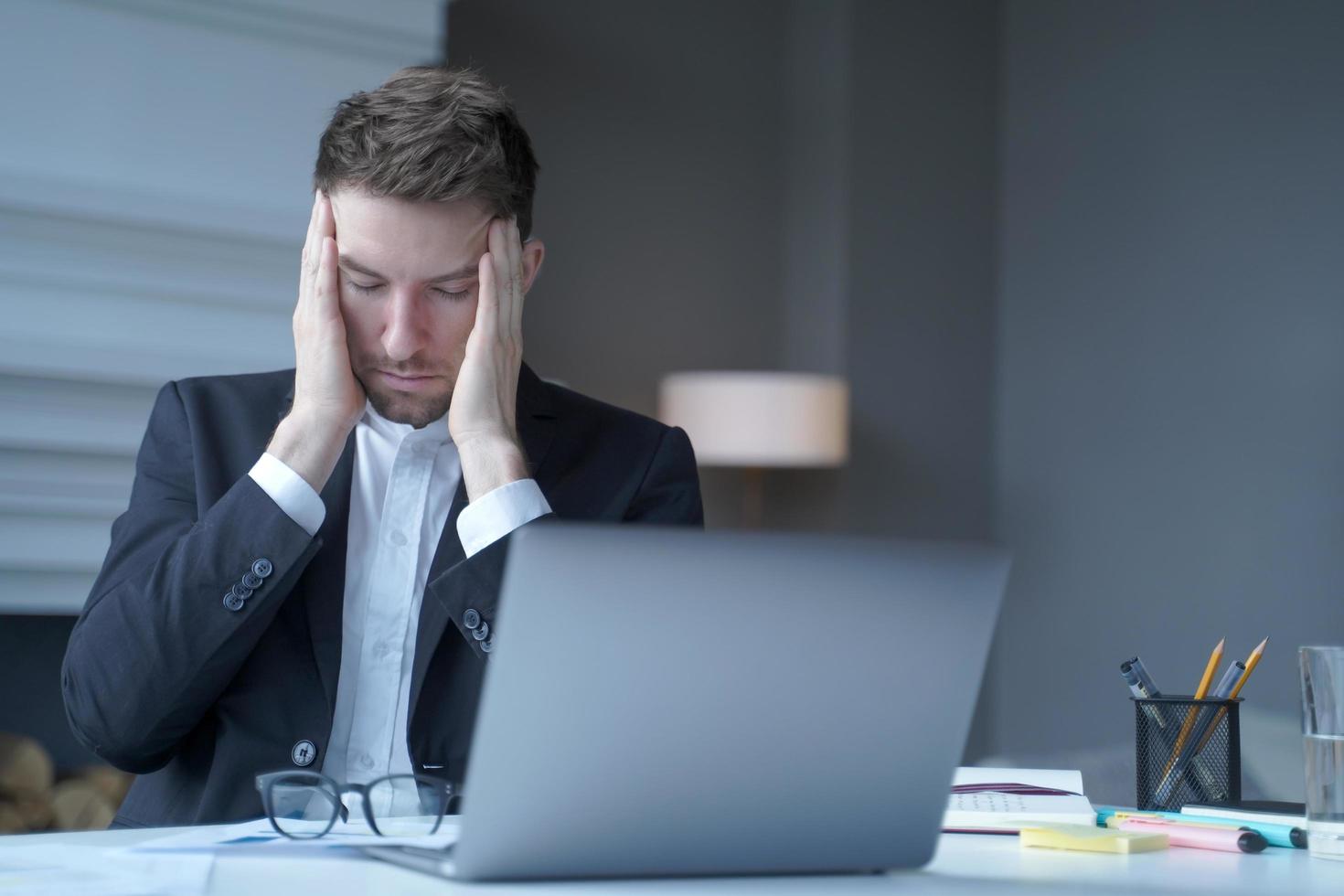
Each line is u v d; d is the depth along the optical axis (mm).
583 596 677
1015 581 4551
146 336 2725
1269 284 3891
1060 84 4504
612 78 4168
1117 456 4266
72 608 2729
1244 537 3910
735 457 3850
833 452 3928
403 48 3016
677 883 741
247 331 2826
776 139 4492
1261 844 927
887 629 757
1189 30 4137
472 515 1244
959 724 790
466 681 1279
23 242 2607
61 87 2656
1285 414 3830
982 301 4613
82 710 1204
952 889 748
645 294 4219
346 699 1293
